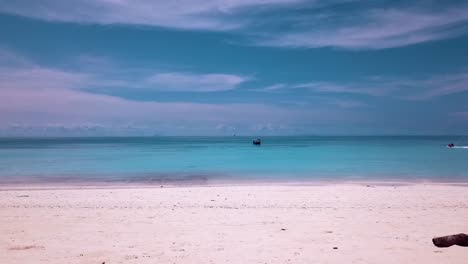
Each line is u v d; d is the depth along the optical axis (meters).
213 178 24.81
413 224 10.18
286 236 8.91
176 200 14.46
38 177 25.30
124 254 7.46
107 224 10.25
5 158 47.72
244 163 38.34
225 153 60.38
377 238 8.70
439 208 12.63
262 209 12.47
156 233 9.24
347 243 8.26
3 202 14.05
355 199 14.62
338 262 6.91
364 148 80.81
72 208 12.71
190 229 9.65
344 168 32.00
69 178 24.78
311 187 18.73
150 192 16.73
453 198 14.83
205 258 7.21
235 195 15.75
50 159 45.25
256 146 100.75
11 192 16.78
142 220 10.77
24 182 22.39
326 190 17.36
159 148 88.69
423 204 13.47
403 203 13.69
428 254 7.36
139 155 55.28
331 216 11.29
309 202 13.93
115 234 9.14
